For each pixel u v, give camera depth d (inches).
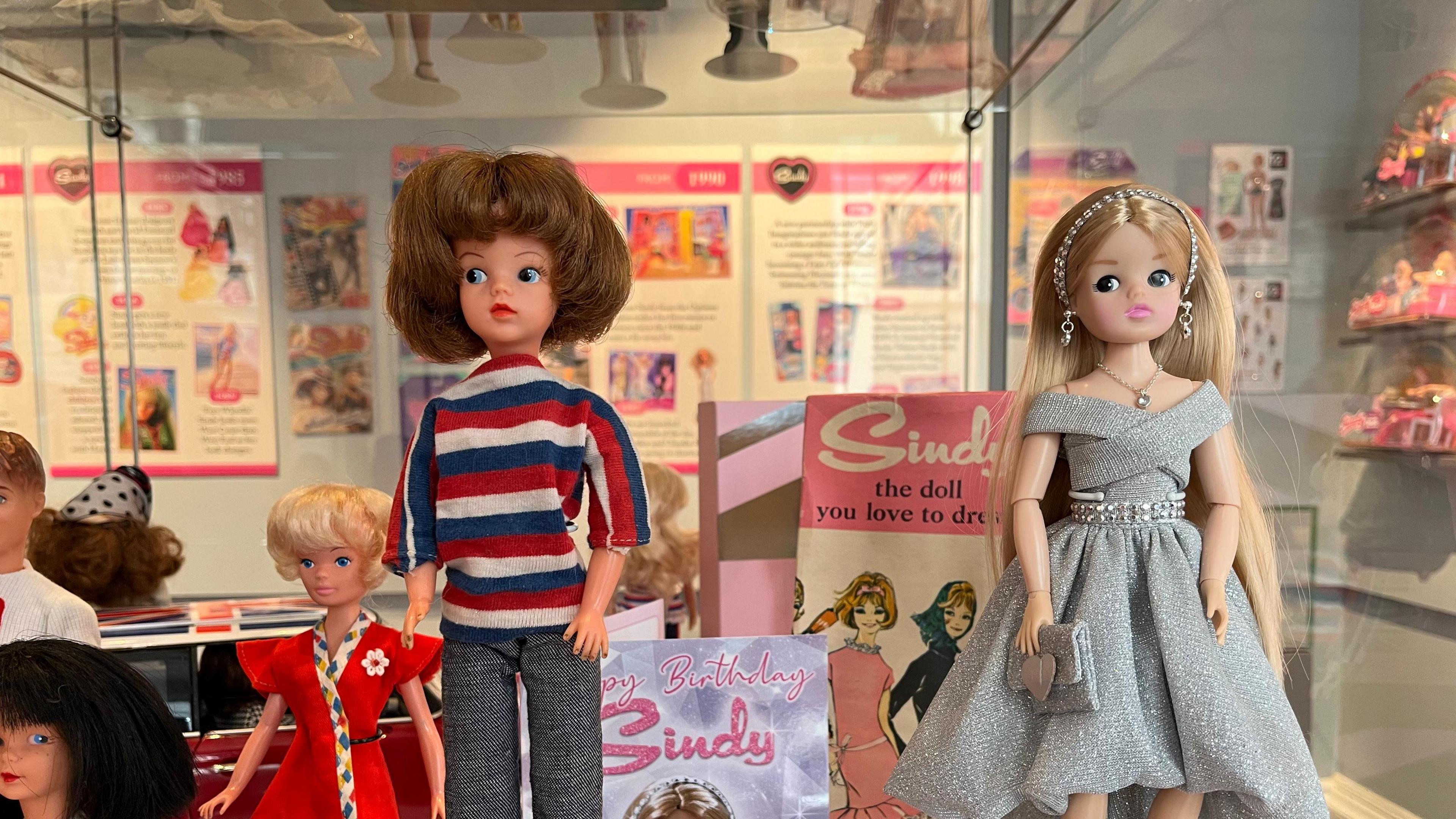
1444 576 40.5
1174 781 30.6
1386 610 43.6
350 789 37.9
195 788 31.9
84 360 64.0
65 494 64.7
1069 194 58.4
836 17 50.2
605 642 31.0
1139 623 32.9
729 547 46.7
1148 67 51.6
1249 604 34.8
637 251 68.2
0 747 28.1
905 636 43.6
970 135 67.9
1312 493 46.8
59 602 40.4
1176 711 30.8
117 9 46.8
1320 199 45.7
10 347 63.1
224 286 64.9
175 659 47.2
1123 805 35.2
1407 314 41.4
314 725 38.6
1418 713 42.0
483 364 33.5
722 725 38.5
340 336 66.1
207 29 50.2
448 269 31.4
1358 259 44.1
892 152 68.1
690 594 62.5
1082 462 34.8
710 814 38.0
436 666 39.5
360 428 66.8
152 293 64.4
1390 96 42.6
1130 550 33.8
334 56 55.6
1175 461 33.6
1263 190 47.5
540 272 31.6
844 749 43.3
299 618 51.0
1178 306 34.8
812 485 45.3
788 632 46.3
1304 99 45.9
